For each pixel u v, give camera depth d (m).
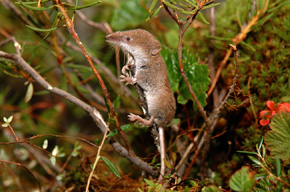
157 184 0.87
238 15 0.93
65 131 0.98
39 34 0.92
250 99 0.91
